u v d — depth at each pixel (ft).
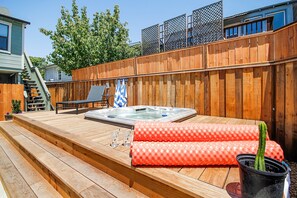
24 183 6.93
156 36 25.30
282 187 3.41
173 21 23.61
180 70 14.88
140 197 4.96
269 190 3.35
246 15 28.40
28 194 6.23
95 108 19.71
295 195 5.82
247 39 11.53
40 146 9.11
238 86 11.98
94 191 5.21
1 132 14.29
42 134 10.56
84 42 27.78
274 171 3.73
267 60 10.71
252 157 4.09
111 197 4.94
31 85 25.96
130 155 5.95
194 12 21.34
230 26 25.80
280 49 9.79
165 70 15.89
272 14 26.66
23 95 22.16
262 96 11.02
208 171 4.95
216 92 12.98
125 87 17.70
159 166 5.19
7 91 20.89
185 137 6.35
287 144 9.23
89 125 10.79
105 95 19.71
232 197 3.79
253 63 11.26
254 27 24.80
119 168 5.74
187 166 5.17
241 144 5.29
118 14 32.99
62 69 31.07
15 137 10.84
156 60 16.49
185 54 14.58
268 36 10.66
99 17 33.81
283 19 25.89
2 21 23.97
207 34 20.18
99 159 6.49
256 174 3.43
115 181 5.76
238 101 12.00
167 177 4.62
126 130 9.48
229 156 5.06
